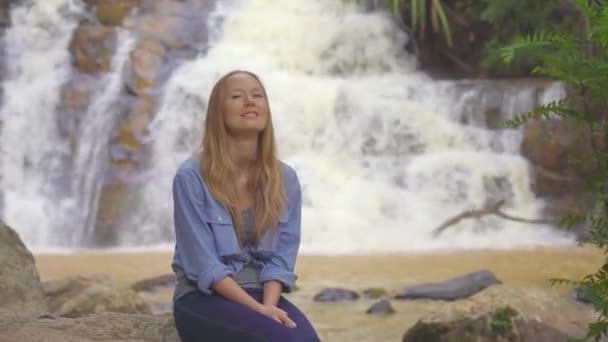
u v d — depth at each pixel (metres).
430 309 10.81
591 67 3.51
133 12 19.84
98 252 16.00
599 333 3.86
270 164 4.23
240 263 4.21
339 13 21.44
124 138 18.02
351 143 18.69
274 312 4.05
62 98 18.70
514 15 19.94
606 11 3.35
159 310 10.48
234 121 4.16
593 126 3.67
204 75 19.12
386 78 20.11
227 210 4.16
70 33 19.53
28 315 5.91
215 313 4.06
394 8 20.84
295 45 20.50
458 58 21.03
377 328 9.89
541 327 6.95
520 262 14.16
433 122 18.80
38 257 15.19
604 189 3.72
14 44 19.52
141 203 17.53
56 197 17.94
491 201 17.73
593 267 13.62
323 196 17.86
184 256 4.17
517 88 18.94
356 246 16.39
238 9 20.83
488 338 6.97
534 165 17.58
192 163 4.22
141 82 18.58
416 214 17.58
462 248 15.88
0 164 18.23
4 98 18.83
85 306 8.39
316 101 18.97
